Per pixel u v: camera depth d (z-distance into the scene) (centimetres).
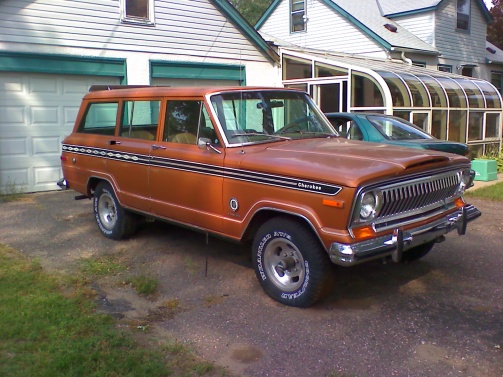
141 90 632
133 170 625
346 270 575
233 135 528
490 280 547
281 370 375
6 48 977
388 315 463
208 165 527
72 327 425
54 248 659
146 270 581
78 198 752
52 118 1059
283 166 461
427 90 1393
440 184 496
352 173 425
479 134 1619
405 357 391
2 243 679
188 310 479
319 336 425
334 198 424
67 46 1054
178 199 568
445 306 482
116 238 688
